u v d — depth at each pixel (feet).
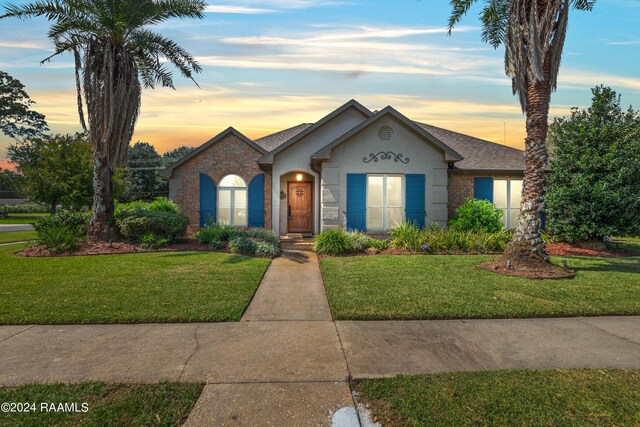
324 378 10.96
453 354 12.73
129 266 27.50
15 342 13.60
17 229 74.23
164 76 45.60
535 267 26.21
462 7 33.86
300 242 44.55
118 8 37.22
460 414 9.09
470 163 47.96
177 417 8.91
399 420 8.89
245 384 10.57
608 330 15.25
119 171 75.36
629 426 8.63
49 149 77.51
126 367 11.59
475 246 36.09
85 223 41.86
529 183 27.48
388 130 43.75
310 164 49.19
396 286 21.97
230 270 26.27
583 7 33.37
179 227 39.91
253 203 50.85
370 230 43.68
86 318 15.89
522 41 27.45
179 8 39.86
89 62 37.86
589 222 37.99
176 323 15.88
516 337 14.40
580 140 41.06
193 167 50.78
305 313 17.54
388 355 12.65
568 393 10.07
